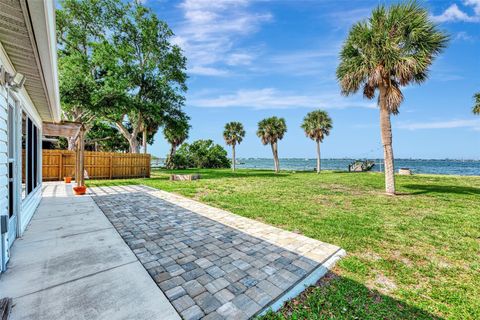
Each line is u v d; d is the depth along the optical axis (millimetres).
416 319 1921
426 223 4824
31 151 5070
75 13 15000
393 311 2018
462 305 2127
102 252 3092
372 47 8008
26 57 2871
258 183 12125
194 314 1897
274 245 3494
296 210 5906
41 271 2525
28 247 3203
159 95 17375
